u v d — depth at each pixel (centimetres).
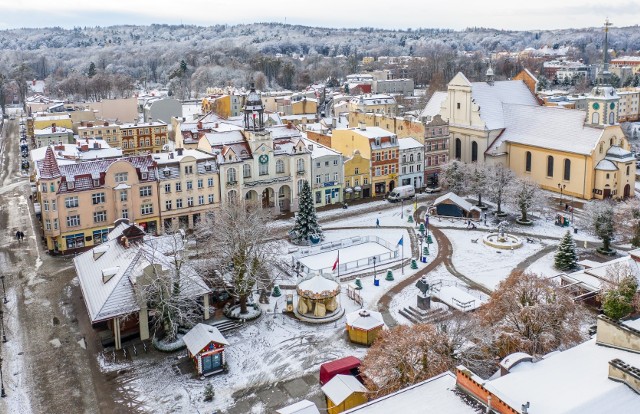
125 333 8631
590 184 15250
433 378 5103
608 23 16600
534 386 4666
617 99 15525
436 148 16588
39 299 9794
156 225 12706
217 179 13212
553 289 7231
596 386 4547
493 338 6756
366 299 9800
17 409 7000
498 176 14062
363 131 15825
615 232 12512
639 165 19138
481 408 4562
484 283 10362
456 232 13025
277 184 14025
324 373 7175
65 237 11781
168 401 7150
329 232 13075
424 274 10794
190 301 8675
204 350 7594
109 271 8581
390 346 6272
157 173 12556
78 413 6944
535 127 16812
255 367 7869
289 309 9338
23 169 19088
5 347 8331
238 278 9038
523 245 12244
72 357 8094
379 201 15288
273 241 11262
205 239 11762
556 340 6750
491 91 18275
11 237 12725
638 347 5122
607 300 7694
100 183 12019
